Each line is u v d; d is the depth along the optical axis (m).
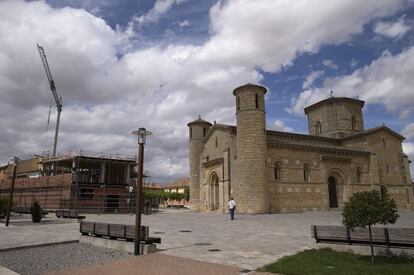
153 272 9.57
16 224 25.00
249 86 38.88
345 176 43.66
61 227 22.78
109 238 14.53
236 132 40.25
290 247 13.71
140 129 13.53
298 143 44.88
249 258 11.55
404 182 49.44
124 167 54.41
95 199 45.53
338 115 51.50
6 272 9.84
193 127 51.50
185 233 19.14
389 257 10.60
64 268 10.48
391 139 49.97
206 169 45.66
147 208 42.91
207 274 9.27
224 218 30.56
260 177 36.84
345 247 11.81
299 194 39.75
